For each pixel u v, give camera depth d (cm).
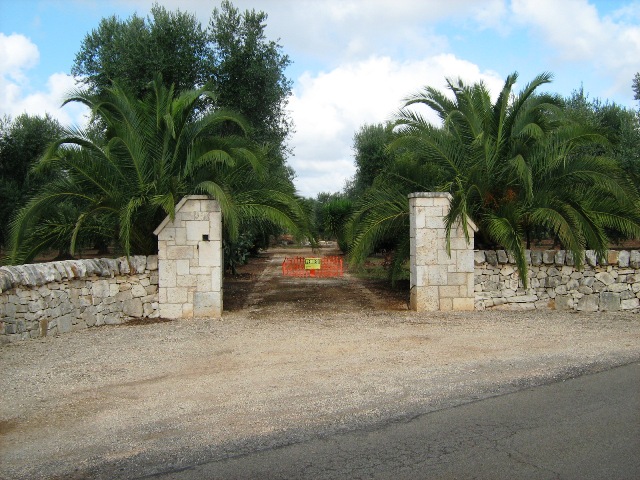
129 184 1148
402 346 821
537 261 1184
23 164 2311
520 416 514
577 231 1104
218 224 1099
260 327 995
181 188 1135
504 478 387
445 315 1111
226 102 1888
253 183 1209
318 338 886
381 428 488
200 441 462
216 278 1102
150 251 1189
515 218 1138
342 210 3028
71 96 1075
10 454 441
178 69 1831
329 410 537
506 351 785
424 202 1159
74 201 1122
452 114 1226
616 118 2281
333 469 405
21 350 789
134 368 696
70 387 615
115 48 1930
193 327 998
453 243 1162
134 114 1155
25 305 853
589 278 1163
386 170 1348
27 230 1098
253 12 1942
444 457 423
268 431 484
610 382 624
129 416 523
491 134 1230
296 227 1173
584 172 1156
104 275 1016
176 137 1139
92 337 897
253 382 634
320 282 1878
